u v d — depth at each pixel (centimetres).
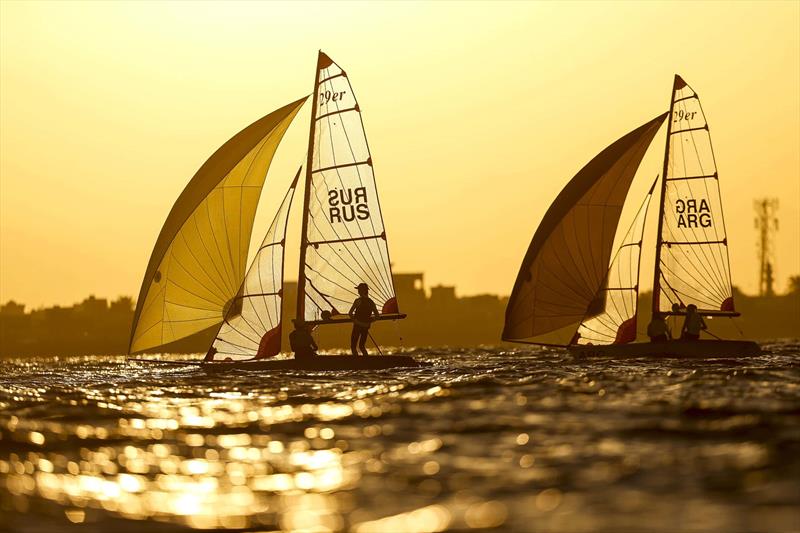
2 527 4553
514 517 4450
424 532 4256
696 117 15600
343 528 4378
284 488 5241
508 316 15512
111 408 9206
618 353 14875
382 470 5581
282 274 13488
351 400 9250
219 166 13438
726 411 7456
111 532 4450
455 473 5409
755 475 5097
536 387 9756
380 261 13738
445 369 13275
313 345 13525
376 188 13738
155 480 5566
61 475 5753
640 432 6544
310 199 13962
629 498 4716
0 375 16275
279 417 8094
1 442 6969
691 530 4162
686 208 15650
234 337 13450
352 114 13800
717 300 15500
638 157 15288
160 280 13400
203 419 8138
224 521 4597
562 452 5888
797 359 14388
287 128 13662
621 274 15350
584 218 15300
